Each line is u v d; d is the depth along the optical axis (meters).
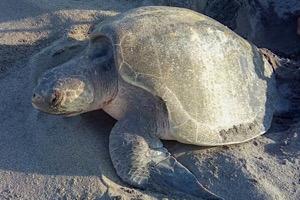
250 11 2.77
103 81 2.00
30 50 2.59
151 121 1.95
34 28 2.75
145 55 1.95
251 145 2.04
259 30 2.72
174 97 1.93
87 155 1.95
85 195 1.83
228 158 1.95
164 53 1.96
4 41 2.65
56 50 2.46
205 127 1.96
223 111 2.00
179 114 1.92
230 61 2.09
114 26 2.01
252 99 2.11
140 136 1.93
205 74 2.00
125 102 1.98
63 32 2.67
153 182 1.85
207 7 2.99
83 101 1.98
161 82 1.93
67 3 2.95
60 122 2.09
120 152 1.89
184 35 2.01
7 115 2.19
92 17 2.81
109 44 2.04
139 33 1.98
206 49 2.03
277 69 2.38
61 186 1.86
